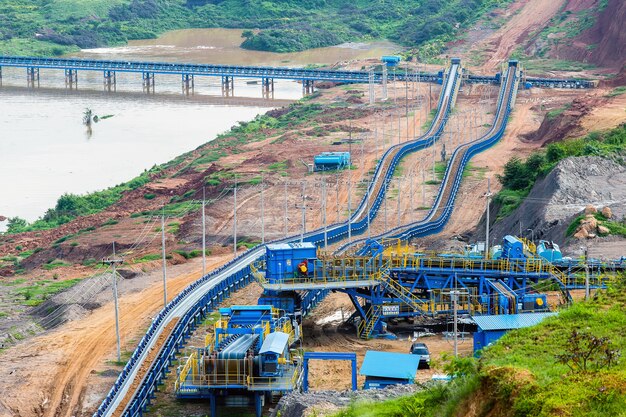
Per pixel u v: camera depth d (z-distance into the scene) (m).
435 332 128.50
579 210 167.88
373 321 127.88
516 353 71.88
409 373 92.31
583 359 62.75
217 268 161.50
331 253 171.25
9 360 127.56
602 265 130.75
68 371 122.19
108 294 159.38
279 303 128.00
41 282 176.62
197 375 102.06
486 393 55.09
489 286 128.25
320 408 79.00
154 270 175.25
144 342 120.94
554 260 131.12
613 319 76.88
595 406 51.84
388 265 130.25
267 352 100.19
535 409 52.41
